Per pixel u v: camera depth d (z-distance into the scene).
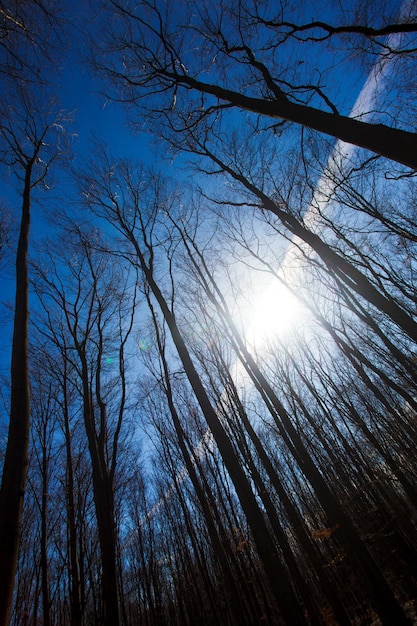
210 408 5.76
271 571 4.29
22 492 2.50
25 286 3.86
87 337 9.92
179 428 8.65
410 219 11.26
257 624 10.73
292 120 4.29
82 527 10.80
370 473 11.62
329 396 12.69
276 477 8.62
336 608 7.43
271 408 9.35
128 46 6.76
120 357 9.49
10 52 4.90
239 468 5.13
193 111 7.48
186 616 19.08
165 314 7.57
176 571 18.50
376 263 10.52
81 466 13.28
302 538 8.32
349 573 11.14
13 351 3.24
